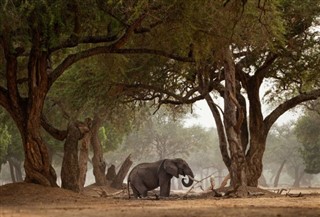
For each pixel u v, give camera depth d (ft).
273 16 95.76
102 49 97.45
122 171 190.70
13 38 88.89
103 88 138.10
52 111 186.19
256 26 99.19
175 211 55.93
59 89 146.20
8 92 96.22
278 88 150.71
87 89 140.26
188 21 89.97
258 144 135.03
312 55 133.69
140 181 127.03
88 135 147.84
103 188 177.78
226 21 92.63
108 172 192.85
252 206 66.39
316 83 141.18
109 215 51.16
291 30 127.34
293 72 135.64
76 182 102.58
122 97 146.30
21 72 122.31
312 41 129.80
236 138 121.08
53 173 98.37
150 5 87.71
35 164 95.81
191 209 59.41
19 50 94.99
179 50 106.11
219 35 94.68
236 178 120.06
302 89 152.76
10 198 84.28
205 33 94.07
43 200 83.92
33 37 90.17
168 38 97.81
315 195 118.11
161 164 125.59
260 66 138.82
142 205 73.51
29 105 95.50
